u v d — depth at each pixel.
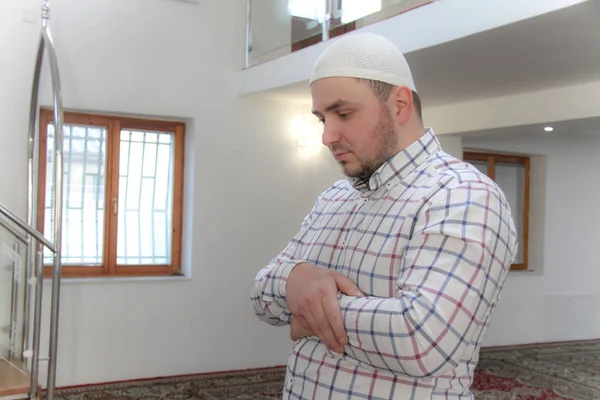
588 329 7.41
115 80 4.96
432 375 0.94
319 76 1.09
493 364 6.02
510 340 6.93
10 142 4.57
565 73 4.24
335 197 1.33
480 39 3.34
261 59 5.14
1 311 3.83
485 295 0.98
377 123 1.09
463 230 0.98
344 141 1.11
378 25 3.86
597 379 5.54
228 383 5.02
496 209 1.02
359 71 1.07
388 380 1.04
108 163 5.12
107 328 4.93
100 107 4.91
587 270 7.47
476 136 6.33
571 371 5.82
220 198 5.38
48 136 4.88
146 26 5.08
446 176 1.07
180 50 5.21
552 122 4.89
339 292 1.06
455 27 3.33
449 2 3.36
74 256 5.00
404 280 1.00
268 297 1.17
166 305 5.15
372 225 1.13
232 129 5.43
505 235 1.02
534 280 7.10
